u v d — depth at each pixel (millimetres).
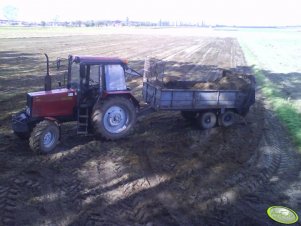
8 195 5875
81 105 8148
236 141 9141
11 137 8414
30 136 7402
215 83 10711
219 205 6051
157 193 6301
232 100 9906
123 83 8586
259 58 29562
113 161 7496
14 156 7379
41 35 43594
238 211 5906
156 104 9172
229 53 32719
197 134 9500
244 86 10125
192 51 32531
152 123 10219
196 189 6535
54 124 7535
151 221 5461
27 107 7699
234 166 7605
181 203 6035
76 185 6387
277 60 28906
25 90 13281
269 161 7980
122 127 8672
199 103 9453
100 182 6559
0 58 21234
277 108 12641
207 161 7781
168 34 63125
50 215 5434
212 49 35938
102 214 5555
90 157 7617
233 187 6691
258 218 5738
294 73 21734
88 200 5926
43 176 6625
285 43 50875
